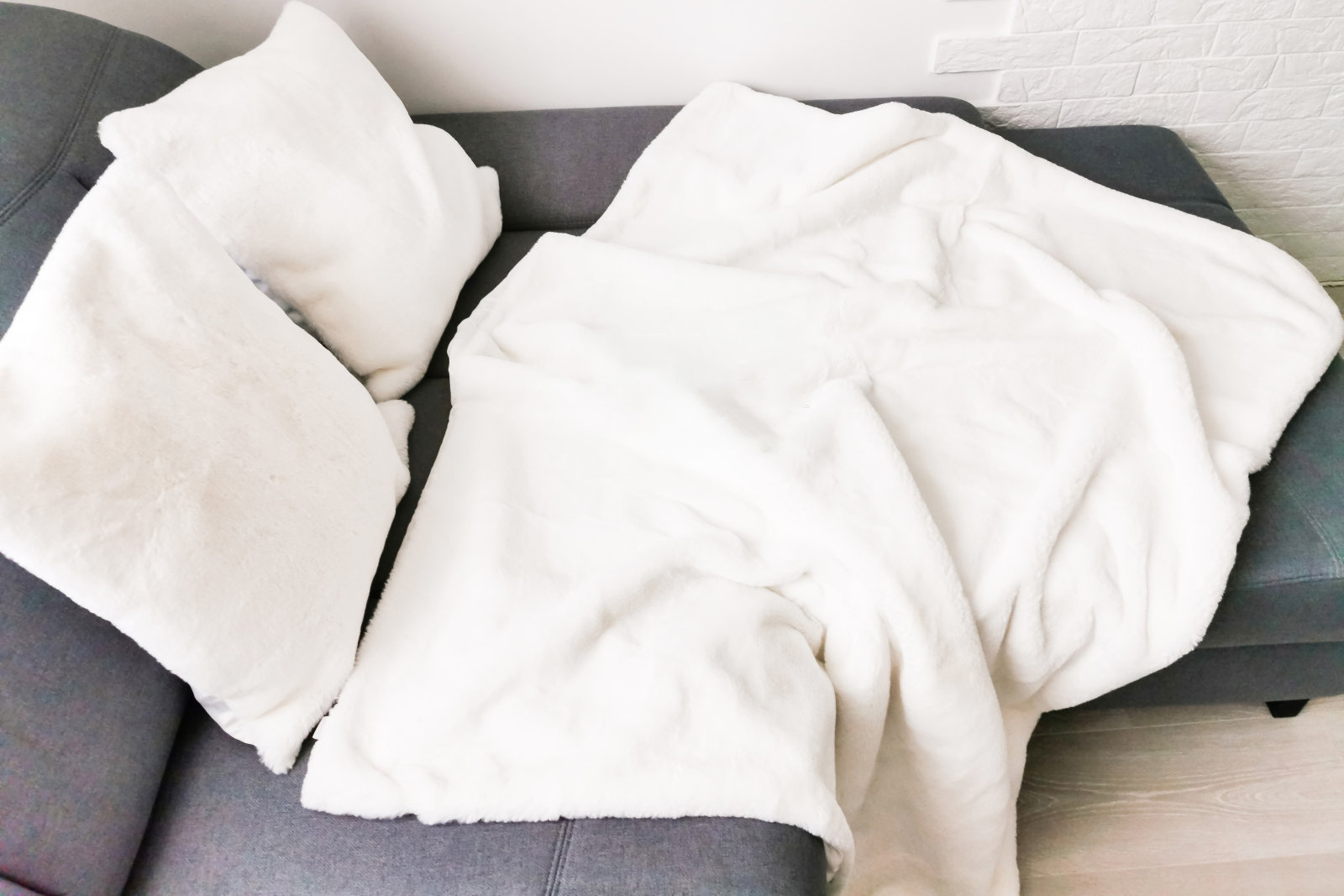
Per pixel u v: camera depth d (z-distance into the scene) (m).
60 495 0.64
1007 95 1.49
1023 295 1.12
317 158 1.04
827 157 1.25
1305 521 0.94
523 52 1.41
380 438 0.95
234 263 0.86
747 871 0.70
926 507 0.88
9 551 0.63
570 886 0.70
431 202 1.15
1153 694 1.10
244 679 0.75
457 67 1.42
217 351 0.79
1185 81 1.47
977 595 0.88
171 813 0.78
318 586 0.80
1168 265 1.16
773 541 0.90
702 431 0.95
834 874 0.81
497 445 1.02
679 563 0.87
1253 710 1.24
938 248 1.17
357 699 0.82
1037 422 0.98
